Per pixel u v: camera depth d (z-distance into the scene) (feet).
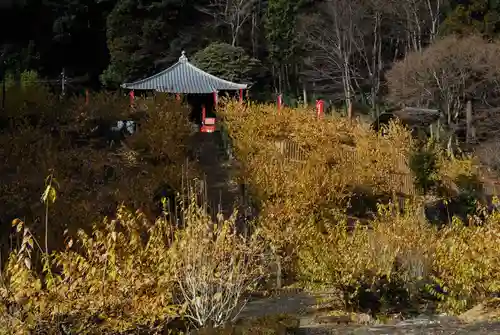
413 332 27.78
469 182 69.10
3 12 166.91
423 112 97.04
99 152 64.34
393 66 116.98
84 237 23.21
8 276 22.31
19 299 20.18
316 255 37.22
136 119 90.79
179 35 168.04
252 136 77.77
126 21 165.27
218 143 91.20
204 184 55.31
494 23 107.04
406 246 38.06
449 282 34.12
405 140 78.13
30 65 165.07
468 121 92.94
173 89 122.93
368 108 128.88
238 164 71.97
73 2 171.83
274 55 165.17
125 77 164.55
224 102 108.37
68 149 66.28
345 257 35.60
